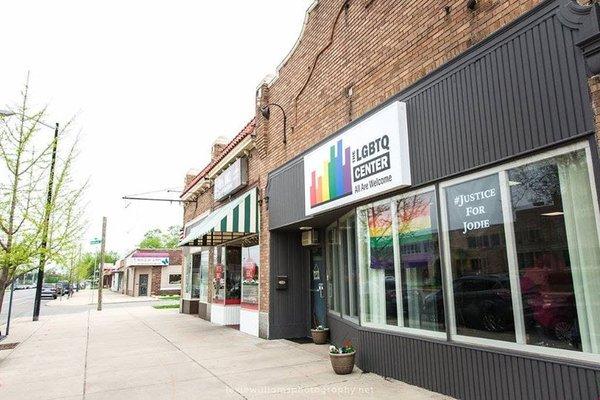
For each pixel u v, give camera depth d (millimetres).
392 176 6359
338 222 9227
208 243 14469
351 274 8164
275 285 11000
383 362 6641
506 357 4637
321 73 9164
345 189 7633
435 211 5828
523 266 4598
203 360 8516
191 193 19469
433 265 5832
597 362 3869
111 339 11766
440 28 5926
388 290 6746
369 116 7105
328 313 10070
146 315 19172
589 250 4008
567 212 4207
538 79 4441
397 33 6812
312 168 8938
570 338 4117
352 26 8102
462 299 5316
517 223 4680
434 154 5793
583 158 4070
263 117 11953
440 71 5762
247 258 12727
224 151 14469
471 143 5215
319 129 9094
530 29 4551
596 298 3934
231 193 14109
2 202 10438
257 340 10750
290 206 10109
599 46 3848
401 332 6387
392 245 6672
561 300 4215
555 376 4148
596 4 3926
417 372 5918
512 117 4707
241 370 7535
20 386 6914
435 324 5746
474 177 5203
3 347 10805
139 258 43156
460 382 5195
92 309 24750
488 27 5176
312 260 11336
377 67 7258
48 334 13117
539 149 4406
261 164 12023
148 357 9008
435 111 5812
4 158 10367
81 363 8617
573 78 4109
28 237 10555
